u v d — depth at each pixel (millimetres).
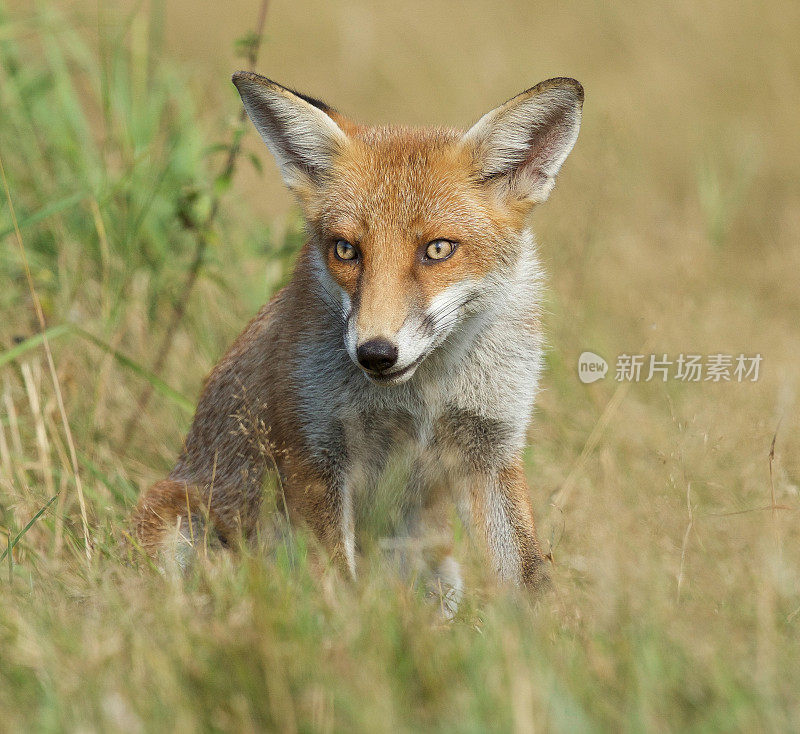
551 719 5449
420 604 7250
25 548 8492
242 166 17359
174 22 24328
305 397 8477
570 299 12953
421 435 8664
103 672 5980
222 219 13312
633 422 10734
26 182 13102
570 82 8023
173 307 12391
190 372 11742
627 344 12734
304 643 6180
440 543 9195
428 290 7828
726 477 9109
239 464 9258
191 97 14750
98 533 8602
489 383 8516
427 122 20625
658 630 6391
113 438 10758
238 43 11242
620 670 6070
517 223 8367
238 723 5539
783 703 5703
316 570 7969
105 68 13156
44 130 13586
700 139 19094
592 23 23703
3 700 5891
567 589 7688
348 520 8688
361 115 21297
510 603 7242
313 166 8547
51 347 11320
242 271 13164
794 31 21766
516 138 8148
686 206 17094
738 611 6855
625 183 16250
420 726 5547
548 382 11820
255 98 8461
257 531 8398
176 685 5758
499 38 23453
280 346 8742
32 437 10289
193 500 9297
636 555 7500
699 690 5820
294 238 11992
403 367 7543
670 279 13742
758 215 17453
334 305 8297
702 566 7473
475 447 8742
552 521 9086
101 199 12109
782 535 7672
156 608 6703
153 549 8844
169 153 12578
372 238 7832
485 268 8109
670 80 20969
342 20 24438
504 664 5941
